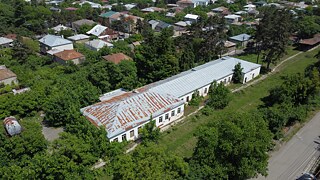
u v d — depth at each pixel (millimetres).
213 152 32062
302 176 35062
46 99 51000
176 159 29641
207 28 89188
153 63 59656
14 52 78188
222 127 33062
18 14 115062
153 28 119250
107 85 57531
